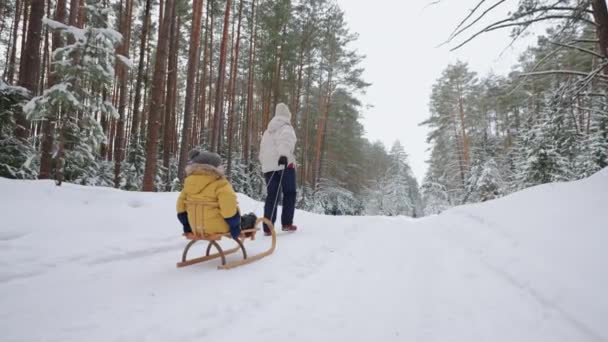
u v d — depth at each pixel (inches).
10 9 906.7
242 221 159.2
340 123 1237.1
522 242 148.3
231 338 77.7
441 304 101.5
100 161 637.9
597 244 114.1
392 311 96.3
